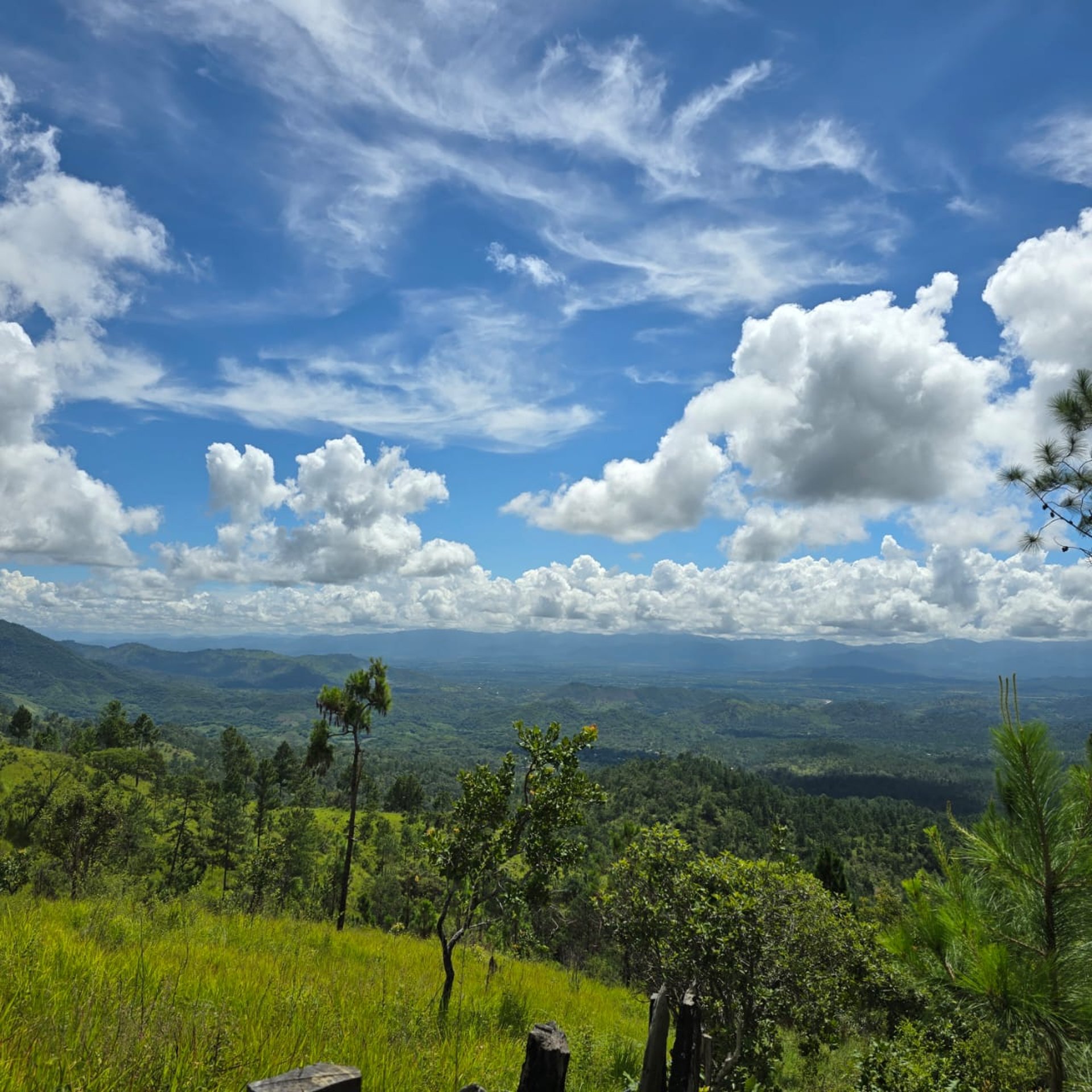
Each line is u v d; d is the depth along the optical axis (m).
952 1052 9.02
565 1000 13.17
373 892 54.34
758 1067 9.52
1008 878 3.64
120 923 9.59
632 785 186.50
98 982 5.38
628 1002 15.29
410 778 139.62
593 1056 8.09
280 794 122.06
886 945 4.13
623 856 11.32
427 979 11.30
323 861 69.12
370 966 10.73
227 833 65.81
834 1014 10.14
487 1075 5.59
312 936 14.16
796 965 9.43
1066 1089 3.53
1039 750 3.58
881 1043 9.61
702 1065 6.48
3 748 86.25
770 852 10.92
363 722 22.31
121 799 51.84
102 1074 3.47
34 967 5.48
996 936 3.65
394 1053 5.28
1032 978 3.36
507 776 10.15
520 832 9.91
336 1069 2.19
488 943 17.28
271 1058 4.38
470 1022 8.37
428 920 34.19
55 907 10.82
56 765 78.44
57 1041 3.85
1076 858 3.41
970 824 3.88
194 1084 3.66
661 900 10.30
